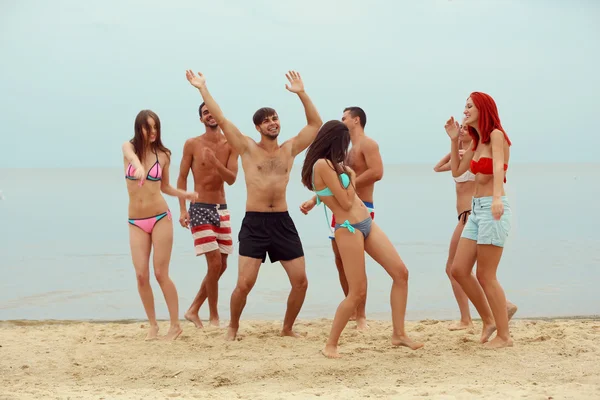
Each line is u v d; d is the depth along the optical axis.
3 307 9.72
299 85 6.89
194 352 6.37
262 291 10.89
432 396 4.62
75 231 20.45
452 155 7.20
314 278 12.04
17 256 14.95
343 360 5.91
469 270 6.39
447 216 24.81
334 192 5.86
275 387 5.18
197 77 6.79
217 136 7.81
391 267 6.23
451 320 8.41
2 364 6.15
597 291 10.49
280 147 6.96
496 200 5.91
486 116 6.06
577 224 20.80
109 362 6.10
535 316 8.79
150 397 4.83
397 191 47.44
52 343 7.01
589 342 6.36
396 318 6.32
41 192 54.12
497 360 5.75
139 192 6.92
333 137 5.91
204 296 8.00
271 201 6.84
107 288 11.16
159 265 7.02
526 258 13.94
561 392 4.65
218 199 7.84
